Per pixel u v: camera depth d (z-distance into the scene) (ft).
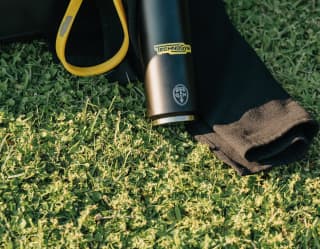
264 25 3.93
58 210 3.46
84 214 3.45
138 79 3.74
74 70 3.61
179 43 3.49
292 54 3.87
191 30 3.73
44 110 3.64
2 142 3.55
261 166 3.51
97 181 3.53
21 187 3.49
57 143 3.59
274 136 3.47
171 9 3.49
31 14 3.59
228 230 3.48
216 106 3.60
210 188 3.55
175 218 3.49
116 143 3.61
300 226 3.50
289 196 3.55
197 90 3.60
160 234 3.45
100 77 3.74
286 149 3.53
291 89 3.79
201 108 3.63
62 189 3.50
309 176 3.60
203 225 3.47
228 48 3.75
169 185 3.54
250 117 3.54
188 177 3.56
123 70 3.72
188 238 3.45
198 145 3.64
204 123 3.62
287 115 3.52
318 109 3.75
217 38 3.76
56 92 3.69
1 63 3.72
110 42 3.69
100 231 3.44
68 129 3.62
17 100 3.66
